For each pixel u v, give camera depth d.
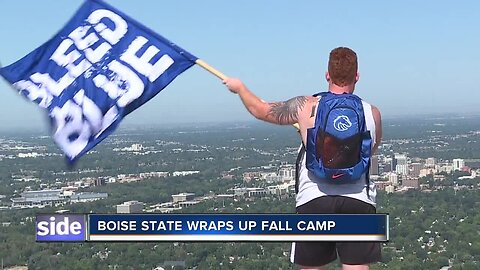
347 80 4.87
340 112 4.67
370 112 4.77
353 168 4.69
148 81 5.64
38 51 5.64
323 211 4.87
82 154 5.55
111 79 5.63
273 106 4.95
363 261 4.88
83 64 5.63
